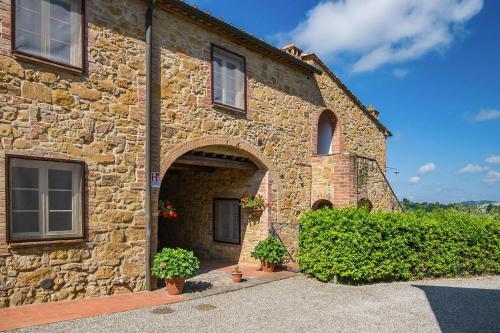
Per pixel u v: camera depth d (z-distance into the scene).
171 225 12.90
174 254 7.12
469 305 7.02
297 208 11.30
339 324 5.71
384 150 16.67
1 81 5.60
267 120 10.38
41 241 5.87
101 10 6.82
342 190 11.29
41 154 5.95
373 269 8.62
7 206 5.55
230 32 9.05
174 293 7.04
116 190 6.87
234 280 8.35
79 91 6.46
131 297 6.73
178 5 7.80
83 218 6.38
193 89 8.35
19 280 5.67
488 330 5.63
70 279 6.22
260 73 10.23
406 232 9.32
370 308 6.61
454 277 10.17
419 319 6.06
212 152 9.12
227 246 11.12
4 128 5.60
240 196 10.85
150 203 7.31
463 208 17.27
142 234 7.23
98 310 5.86
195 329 5.32
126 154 7.05
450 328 5.67
